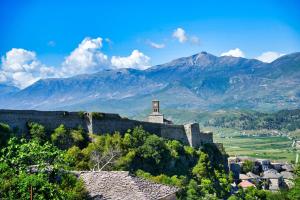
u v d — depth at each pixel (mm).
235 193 153125
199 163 135250
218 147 164750
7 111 84938
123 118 116875
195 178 128750
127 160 98000
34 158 47156
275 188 199625
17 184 42219
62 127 94000
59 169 47000
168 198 45688
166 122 163875
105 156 92500
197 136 155125
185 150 133250
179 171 122812
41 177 42906
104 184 45375
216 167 154250
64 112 98062
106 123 109375
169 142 129750
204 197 114812
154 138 115062
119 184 45031
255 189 167375
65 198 42625
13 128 85062
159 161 112438
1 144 73562
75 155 86188
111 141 101938
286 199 109750
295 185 95688
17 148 48188
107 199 43156
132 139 109688
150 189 45375
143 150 110312
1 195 41438
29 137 87188
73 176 46719
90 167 84750
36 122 90688
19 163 46156
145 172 100688
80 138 96812
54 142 90500
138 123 124250
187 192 107312
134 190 44000
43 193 42000
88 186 45469
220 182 142875
